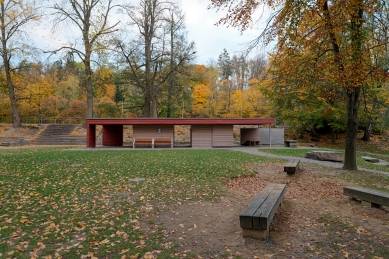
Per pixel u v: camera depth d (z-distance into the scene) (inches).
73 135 1191.6
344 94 472.4
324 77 445.7
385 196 222.8
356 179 381.4
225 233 182.9
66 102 1710.1
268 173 416.5
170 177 366.9
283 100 936.3
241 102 1489.9
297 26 322.3
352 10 295.9
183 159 554.3
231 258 148.1
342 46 370.9
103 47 1033.5
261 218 163.9
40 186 302.2
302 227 192.9
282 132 1106.1
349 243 167.3
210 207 241.9
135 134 935.7
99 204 244.5
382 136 1221.7
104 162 497.0
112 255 150.9
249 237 171.8
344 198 270.2
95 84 1310.3
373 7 316.2
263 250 157.3
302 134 1310.3
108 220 204.8
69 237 173.3
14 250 153.1
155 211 228.1
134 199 263.0
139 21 1132.5
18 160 486.0
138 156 604.1
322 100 902.4
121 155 620.1
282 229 189.3
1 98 1441.9
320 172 434.0
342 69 359.6
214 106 1603.1
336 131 1229.7
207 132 953.5
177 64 1229.1
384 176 413.7
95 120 876.6
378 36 368.2
